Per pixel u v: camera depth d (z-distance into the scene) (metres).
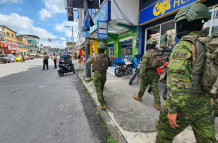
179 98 0.93
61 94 4.29
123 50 9.84
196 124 1.12
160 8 4.66
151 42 2.65
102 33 4.25
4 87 5.16
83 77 6.52
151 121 2.37
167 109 1.08
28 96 4.09
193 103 1.05
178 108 1.10
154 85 2.80
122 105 3.09
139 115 2.60
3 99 3.83
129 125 2.26
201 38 1.00
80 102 3.60
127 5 5.83
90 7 5.86
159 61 2.58
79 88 5.02
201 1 3.42
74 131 2.30
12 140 2.07
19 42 39.59
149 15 5.30
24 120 2.66
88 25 5.26
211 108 1.10
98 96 2.89
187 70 0.95
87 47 5.55
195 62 0.97
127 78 5.89
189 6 1.07
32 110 3.10
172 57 1.02
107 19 5.52
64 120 2.66
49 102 3.60
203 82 0.98
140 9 5.92
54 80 6.50
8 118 2.74
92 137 2.14
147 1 5.43
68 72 8.24
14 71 9.75
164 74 1.96
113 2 5.50
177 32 1.22
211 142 1.06
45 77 7.33
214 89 0.93
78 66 12.55
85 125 2.48
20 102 3.60
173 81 0.98
